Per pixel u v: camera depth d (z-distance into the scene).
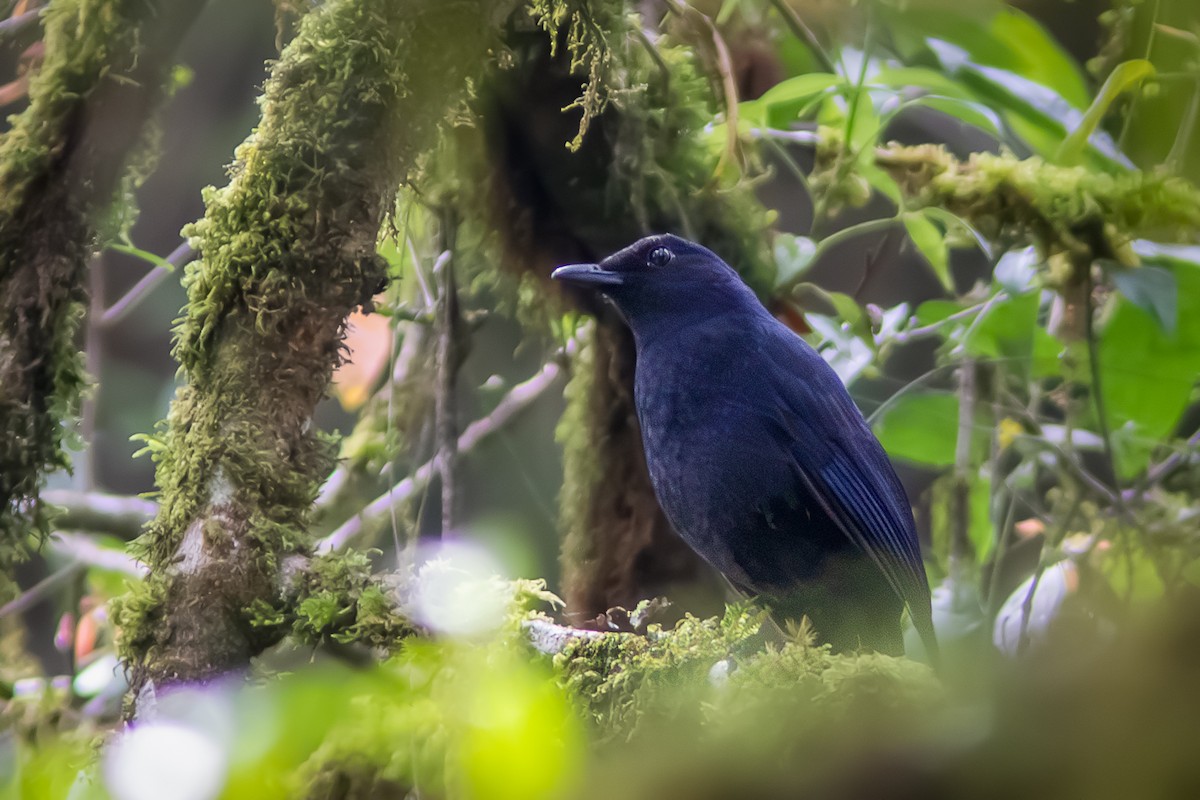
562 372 10.60
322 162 6.74
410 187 8.23
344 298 6.75
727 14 9.60
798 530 8.45
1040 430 10.31
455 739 4.49
